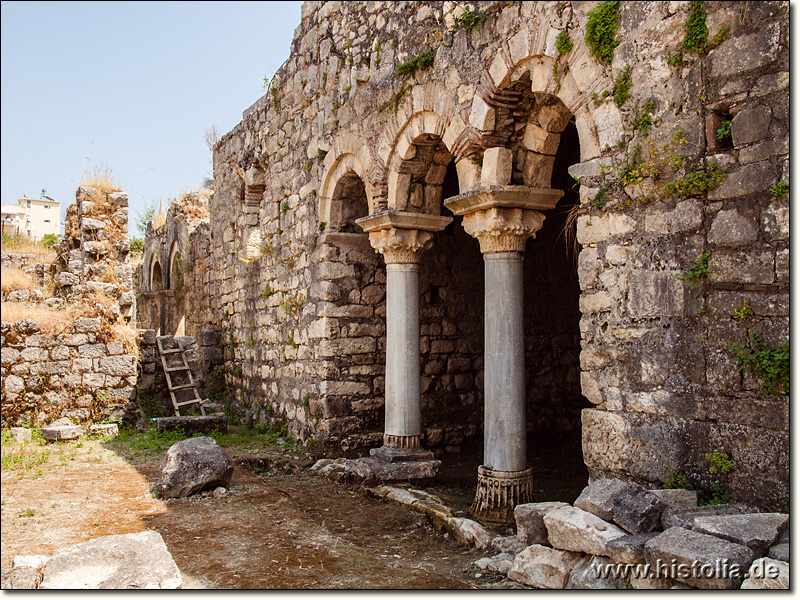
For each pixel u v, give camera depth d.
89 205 14.26
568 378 12.31
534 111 7.08
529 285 11.93
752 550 3.81
